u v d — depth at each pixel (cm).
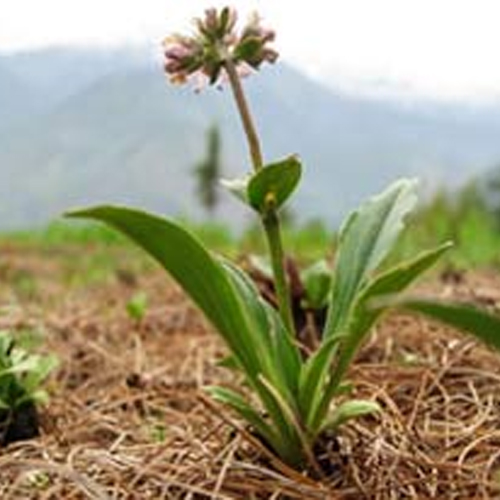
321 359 65
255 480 67
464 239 228
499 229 284
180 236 62
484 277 155
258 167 68
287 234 271
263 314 68
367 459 69
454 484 67
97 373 106
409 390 84
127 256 257
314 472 67
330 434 69
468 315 53
